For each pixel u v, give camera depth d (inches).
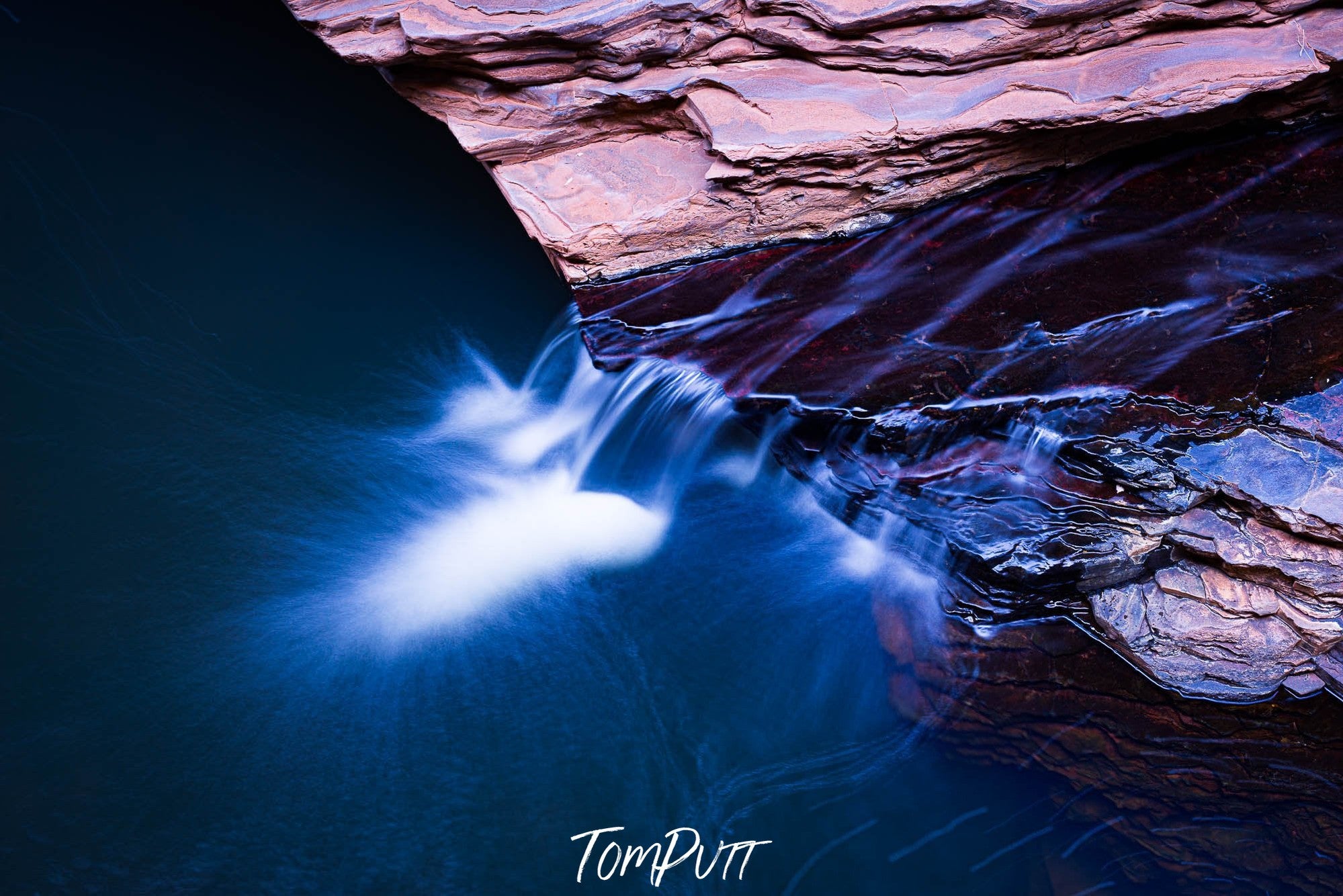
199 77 327.0
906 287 233.8
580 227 235.1
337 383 240.5
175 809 170.7
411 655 193.3
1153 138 256.2
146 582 202.2
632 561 210.4
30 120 307.4
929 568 200.8
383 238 274.8
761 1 228.1
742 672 191.3
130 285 260.8
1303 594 183.5
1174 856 163.0
